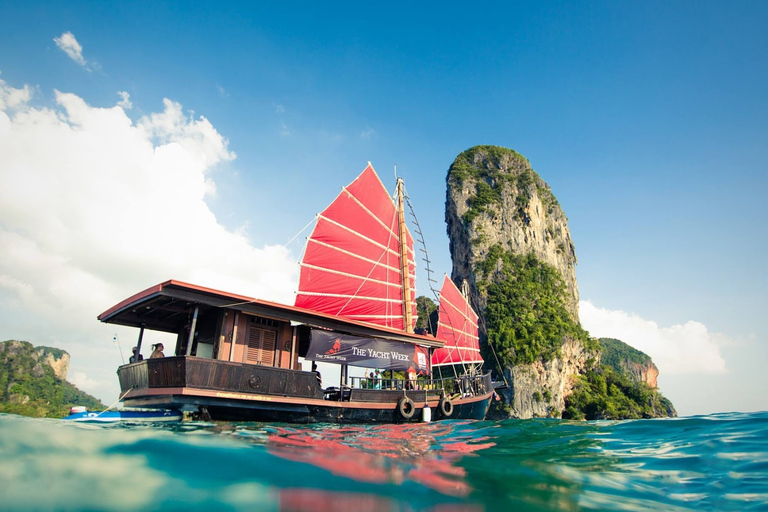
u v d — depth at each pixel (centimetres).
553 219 11088
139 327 1467
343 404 1407
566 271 10612
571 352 8700
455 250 10219
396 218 2370
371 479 558
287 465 591
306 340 1544
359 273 2048
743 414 982
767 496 496
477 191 10488
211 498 462
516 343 8006
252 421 1205
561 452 772
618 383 8981
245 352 1289
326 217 1952
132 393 1217
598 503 502
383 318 2116
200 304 1250
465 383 2233
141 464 537
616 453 753
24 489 429
